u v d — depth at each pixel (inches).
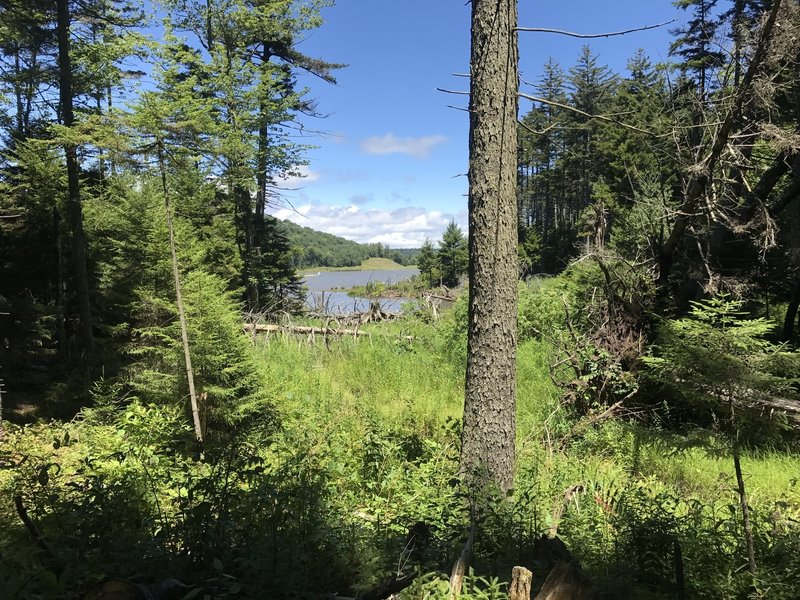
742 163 340.8
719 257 481.4
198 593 113.7
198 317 335.0
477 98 195.0
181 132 291.6
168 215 311.6
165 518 154.0
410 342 588.1
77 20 525.0
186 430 269.3
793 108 379.2
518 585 103.0
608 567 134.2
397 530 163.3
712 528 160.2
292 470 172.6
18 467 193.9
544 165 1983.3
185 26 832.9
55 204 539.5
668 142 368.2
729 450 139.4
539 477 217.2
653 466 261.7
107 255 518.0
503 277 196.7
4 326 448.1
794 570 126.6
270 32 839.1
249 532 140.4
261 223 922.1
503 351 197.6
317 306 778.2
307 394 360.2
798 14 297.7
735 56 323.3
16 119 689.0
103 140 279.6
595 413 330.3
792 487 227.0
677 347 141.4
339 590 127.8
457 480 200.5
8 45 529.7
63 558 117.2
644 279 374.3
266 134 821.9
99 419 323.3
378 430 251.4
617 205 883.4
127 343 422.0
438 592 109.6
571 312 438.3
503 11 189.0
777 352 133.9
